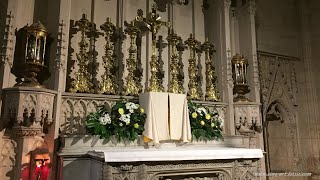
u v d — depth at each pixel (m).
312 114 9.30
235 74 7.49
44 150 5.30
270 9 9.58
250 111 7.20
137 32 7.16
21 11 5.71
